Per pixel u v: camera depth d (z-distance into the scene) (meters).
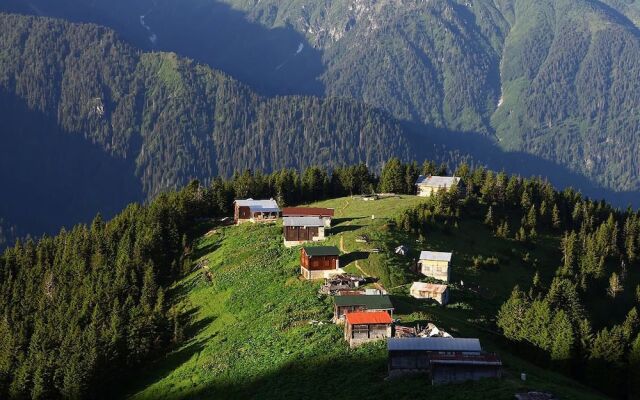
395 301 122.75
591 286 163.12
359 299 116.06
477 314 130.38
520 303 122.81
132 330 133.25
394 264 145.25
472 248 172.25
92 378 123.44
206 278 158.75
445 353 92.75
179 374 119.50
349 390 91.62
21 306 162.25
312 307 122.12
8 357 134.50
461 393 83.81
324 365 100.31
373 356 99.94
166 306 150.75
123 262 165.75
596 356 110.62
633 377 107.12
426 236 170.12
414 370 93.75
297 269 145.00
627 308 156.88
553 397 81.12
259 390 99.75
